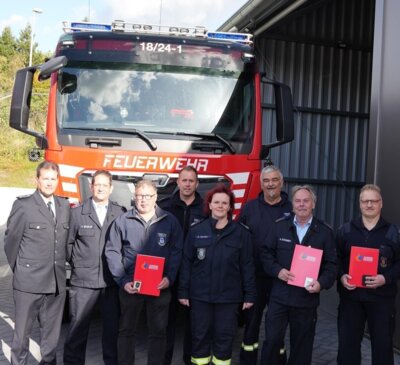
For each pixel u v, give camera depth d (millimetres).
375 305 4172
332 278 4156
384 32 5859
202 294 4285
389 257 4141
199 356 4316
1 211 21062
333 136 11172
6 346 5348
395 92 5617
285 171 10938
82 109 5727
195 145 5691
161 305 4355
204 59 6051
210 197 4398
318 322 6648
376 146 5883
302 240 4254
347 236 4293
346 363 4266
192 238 4367
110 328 4633
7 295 7680
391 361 4168
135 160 5547
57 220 4375
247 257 4375
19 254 4324
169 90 5914
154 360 4387
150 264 4203
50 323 4453
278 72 10711
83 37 5941
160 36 6062
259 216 4793
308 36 10773
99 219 4547
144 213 4375
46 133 5641
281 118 6023
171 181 5586
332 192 11242
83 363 4551
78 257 4516
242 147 5852
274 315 4273
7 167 37719
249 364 4785
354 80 11172
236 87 6039
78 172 5500
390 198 5617
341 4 10953
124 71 5914
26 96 5594
